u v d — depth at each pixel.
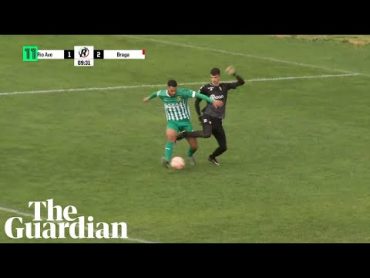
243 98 49.16
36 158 36.94
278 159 37.81
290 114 45.97
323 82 53.75
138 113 45.31
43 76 51.81
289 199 32.72
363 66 58.81
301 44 64.69
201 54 60.00
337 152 39.12
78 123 42.84
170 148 35.94
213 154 36.59
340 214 31.25
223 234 29.14
